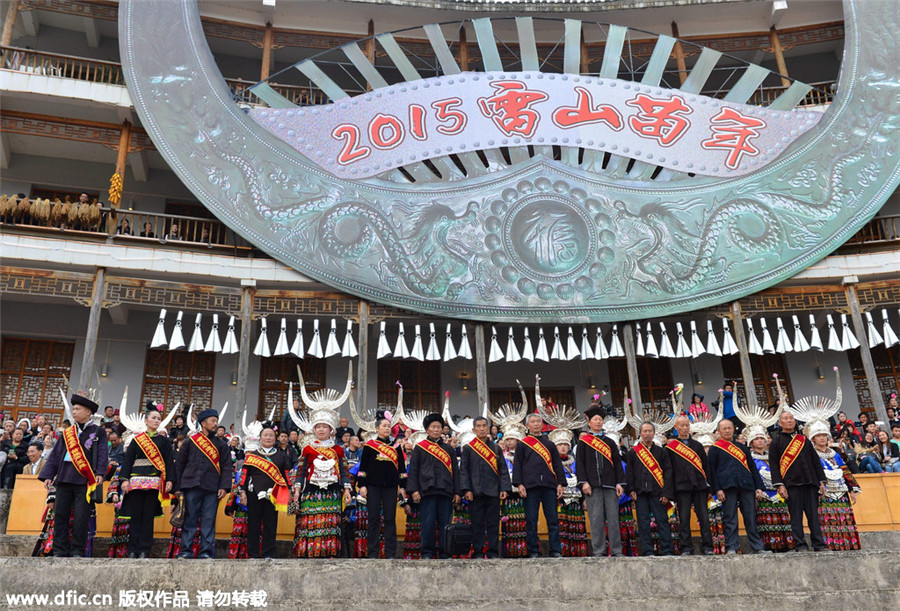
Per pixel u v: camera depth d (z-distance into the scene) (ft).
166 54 64.28
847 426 52.11
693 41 76.33
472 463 33.50
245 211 61.52
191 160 61.82
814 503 33.78
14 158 70.54
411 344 73.97
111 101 63.21
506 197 64.59
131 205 71.97
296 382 71.51
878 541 40.40
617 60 69.15
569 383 74.08
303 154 63.72
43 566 27.40
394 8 73.10
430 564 28.76
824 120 67.21
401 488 34.63
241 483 32.96
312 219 62.03
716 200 65.00
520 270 62.75
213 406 69.15
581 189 65.21
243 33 72.79
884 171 65.31
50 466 31.17
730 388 59.21
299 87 68.23
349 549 37.65
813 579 29.53
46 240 58.23
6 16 69.77
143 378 68.44
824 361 72.18
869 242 64.44
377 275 61.36
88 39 75.20
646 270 63.16
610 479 34.14
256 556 32.45
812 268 63.36
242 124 63.57
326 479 32.55
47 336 67.87
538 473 33.24
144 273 59.72
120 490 32.19
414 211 63.46
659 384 73.92
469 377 73.92
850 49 69.31
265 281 60.90
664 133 67.05
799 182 65.46
